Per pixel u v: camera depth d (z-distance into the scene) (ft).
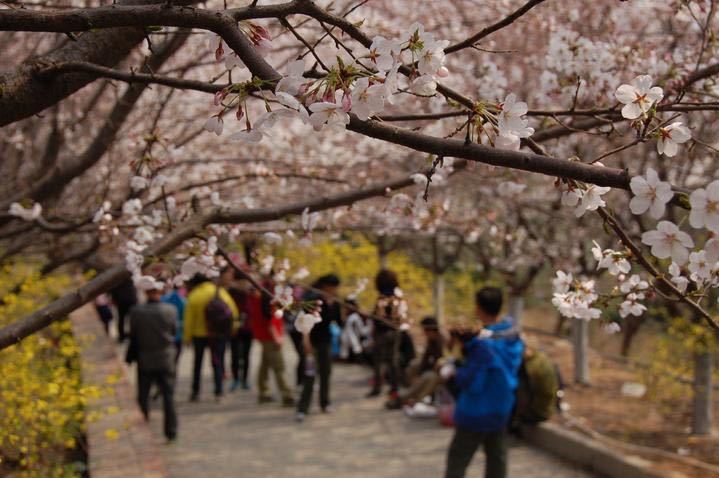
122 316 43.45
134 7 6.16
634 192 5.56
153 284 10.65
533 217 36.19
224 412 29.58
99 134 13.58
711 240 5.49
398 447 24.77
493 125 6.11
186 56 21.20
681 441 23.35
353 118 5.90
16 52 22.99
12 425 16.12
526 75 21.94
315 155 24.49
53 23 6.09
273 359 30.37
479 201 31.17
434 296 40.75
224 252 10.77
